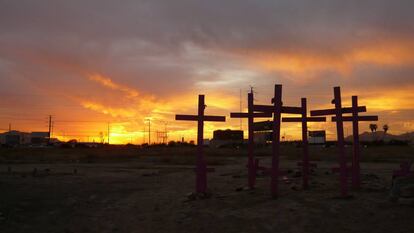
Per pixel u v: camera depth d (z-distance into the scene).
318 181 16.70
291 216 9.59
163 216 10.41
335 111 11.76
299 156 48.72
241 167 31.91
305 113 14.46
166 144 136.88
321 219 9.18
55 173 25.08
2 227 9.54
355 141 13.89
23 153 63.16
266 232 8.47
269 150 65.88
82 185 18.05
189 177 22.05
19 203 12.74
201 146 13.09
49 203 12.92
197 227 9.12
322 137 93.12
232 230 8.74
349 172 13.73
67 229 9.37
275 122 11.97
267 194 12.84
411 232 7.86
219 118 13.23
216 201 11.98
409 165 14.20
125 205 12.36
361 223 8.72
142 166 34.34
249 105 14.52
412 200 10.19
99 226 9.66
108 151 77.69
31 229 9.44
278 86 11.94
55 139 149.50
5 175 23.62
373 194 12.31
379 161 38.56
